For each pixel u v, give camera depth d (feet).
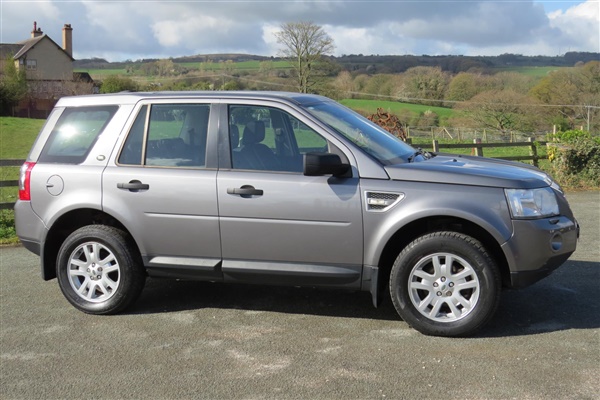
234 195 17.56
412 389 13.55
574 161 46.75
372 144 17.95
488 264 16.03
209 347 16.35
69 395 13.89
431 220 16.92
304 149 17.60
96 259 19.06
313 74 159.63
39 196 19.45
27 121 174.19
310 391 13.65
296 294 20.52
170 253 18.43
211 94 18.84
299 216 17.12
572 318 17.57
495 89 149.07
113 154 18.99
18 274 24.36
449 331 16.33
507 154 78.38
